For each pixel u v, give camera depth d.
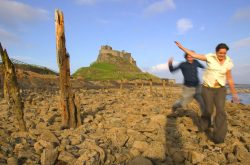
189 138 6.77
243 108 12.80
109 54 113.94
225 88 6.24
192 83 8.34
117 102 15.69
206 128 7.12
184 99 8.55
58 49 7.50
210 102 6.37
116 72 87.44
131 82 62.47
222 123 6.20
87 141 5.91
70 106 7.77
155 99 18.22
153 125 7.12
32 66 26.05
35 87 27.25
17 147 5.61
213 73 6.14
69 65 7.66
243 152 5.55
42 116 9.60
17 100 6.86
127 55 119.94
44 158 4.90
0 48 6.74
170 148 5.77
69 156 5.06
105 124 7.83
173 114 8.74
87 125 7.91
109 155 5.19
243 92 76.88
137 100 17.11
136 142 5.83
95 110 11.29
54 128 7.58
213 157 5.47
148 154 5.23
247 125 9.09
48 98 17.41
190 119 8.09
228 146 6.22
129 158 5.31
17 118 6.88
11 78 6.77
